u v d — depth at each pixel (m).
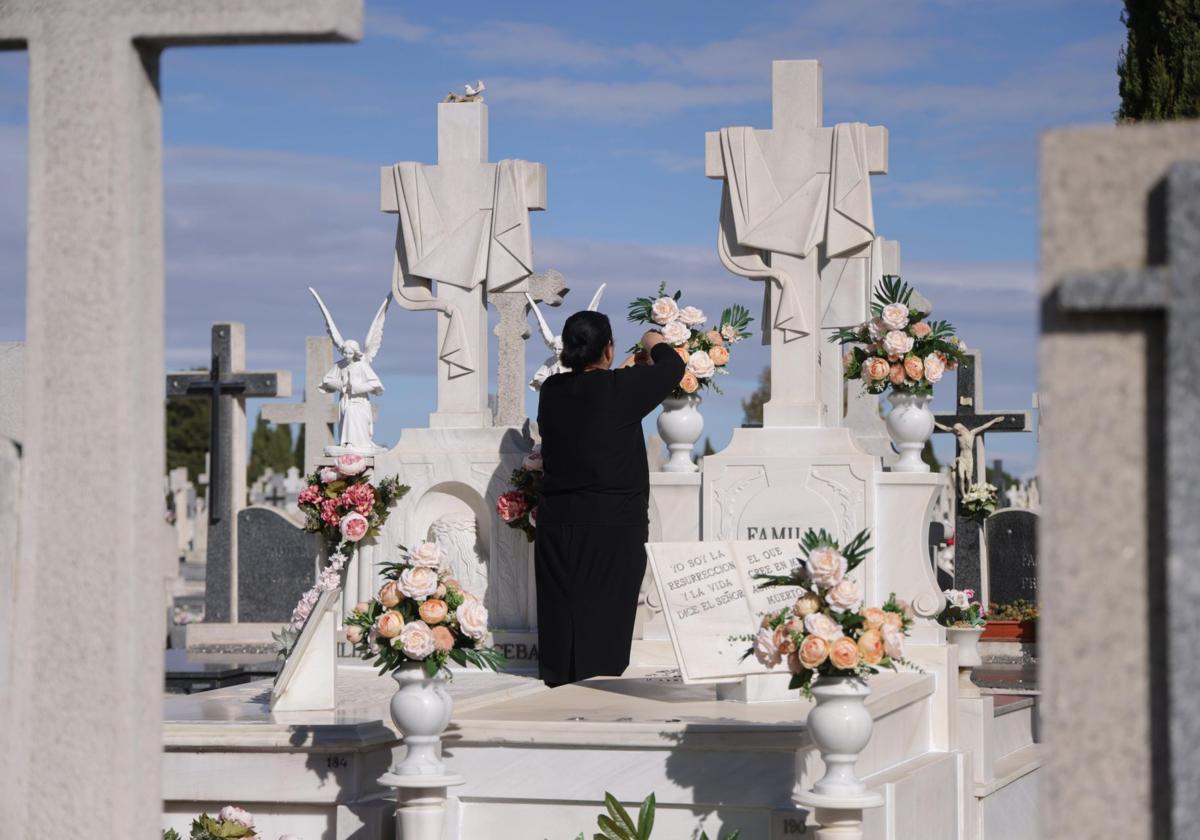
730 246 9.31
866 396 14.84
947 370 9.07
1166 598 2.75
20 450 3.61
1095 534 2.80
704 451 43.03
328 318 11.05
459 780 6.20
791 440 9.07
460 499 9.98
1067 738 2.80
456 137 10.14
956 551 16.17
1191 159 2.78
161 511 3.53
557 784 6.70
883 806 7.09
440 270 10.12
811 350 9.14
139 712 3.44
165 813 7.05
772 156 9.23
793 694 7.64
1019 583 16.22
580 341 8.45
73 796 3.42
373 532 9.09
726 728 6.47
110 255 3.44
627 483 8.33
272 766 6.90
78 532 3.44
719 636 7.42
